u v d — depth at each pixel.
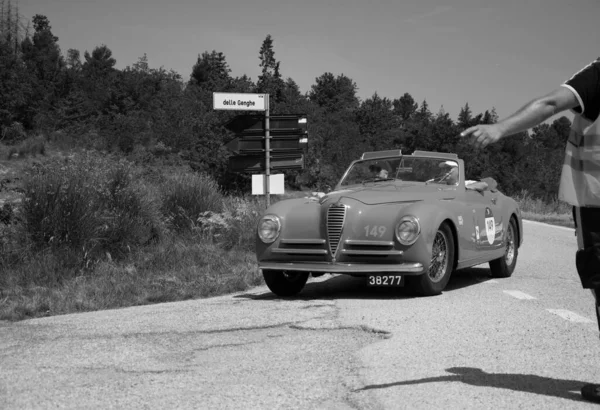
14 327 5.44
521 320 5.25
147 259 9.45
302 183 36.00
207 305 6.43
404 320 5.30
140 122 36.53
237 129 12.54
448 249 6.83
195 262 9.45
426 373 3.73
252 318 5.53
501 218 8.27
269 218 7.02
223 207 12.30
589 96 2.63
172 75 81.25
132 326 5.29
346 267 6.56
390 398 3.28
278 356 4.22
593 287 2.87
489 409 3.08
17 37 60.16
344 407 3.17
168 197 12.19
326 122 57.16
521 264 9.81
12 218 9.23
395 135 108.19
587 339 4.57
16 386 3.60
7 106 38.16
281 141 12.60
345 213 6.67
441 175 7.83
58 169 10.56
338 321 5.30
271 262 6.96
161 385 3.58
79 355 4.31
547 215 23.02
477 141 2.55
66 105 45.41
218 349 4.45
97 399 3.34
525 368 3.82
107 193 10.64
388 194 7.02
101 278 8.02
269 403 3.24
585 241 2.85
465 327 4.99
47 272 7.98
